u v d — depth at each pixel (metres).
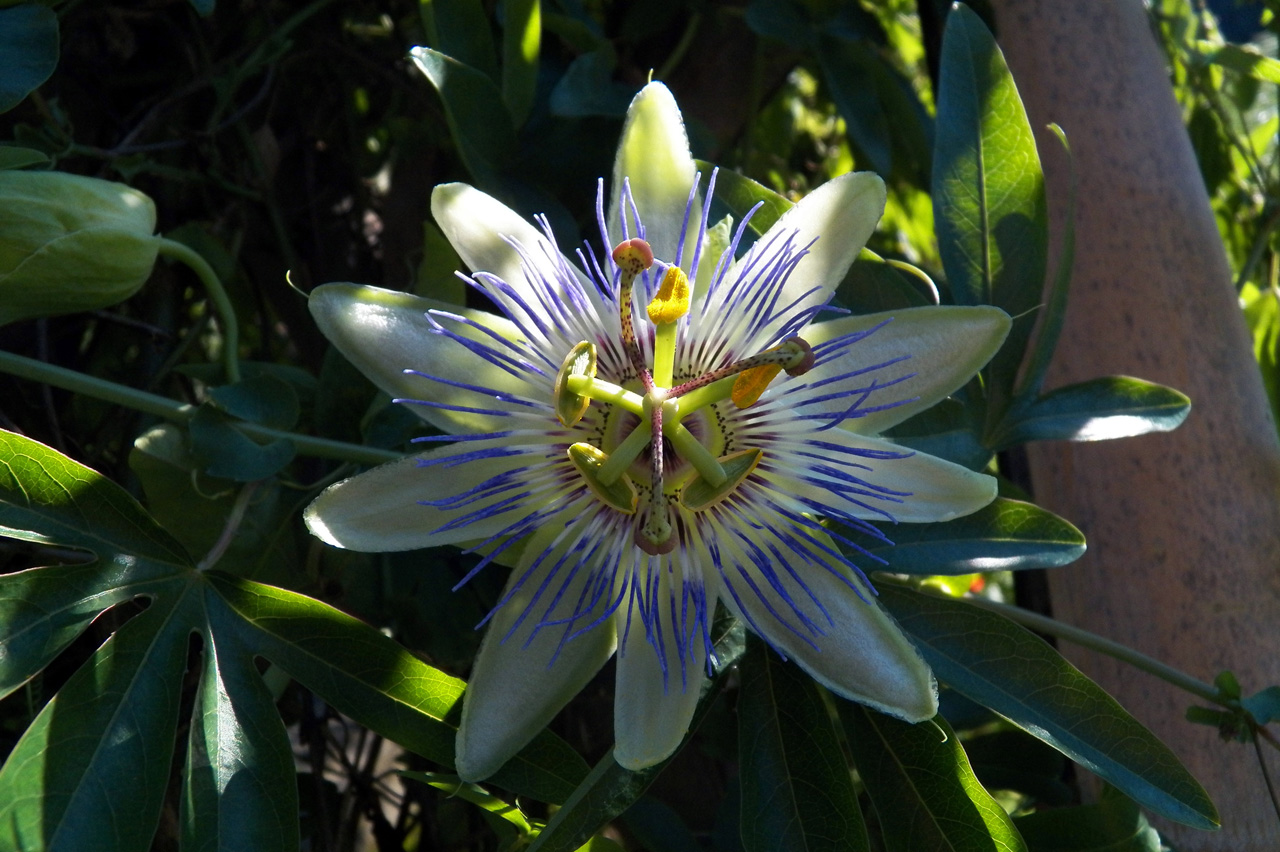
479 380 0.25
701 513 0.26
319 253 0.36
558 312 0.26
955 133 0.29
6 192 0.27
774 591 0.25
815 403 0.26
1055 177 0.31
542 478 0.25
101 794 0.24
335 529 0.24
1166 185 0.31
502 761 0.25
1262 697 0.28
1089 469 0.30
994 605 0.28
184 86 0.33
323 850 0.31
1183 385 0.30
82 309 0.28
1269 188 0.38
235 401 0.28
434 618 0.31
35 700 0.29
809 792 0.26
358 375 0.30
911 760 0.26
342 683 0.25
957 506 0.25
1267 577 0.29
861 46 0.36
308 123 0.36
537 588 0.25
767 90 0.37
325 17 0.35
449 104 0.30
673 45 0.36
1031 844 0.28
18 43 0.27
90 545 0.25
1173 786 0.25
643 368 0.25
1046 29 0.31
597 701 0.34
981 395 0.28
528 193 0.31
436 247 0.29
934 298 0.29
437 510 0.25
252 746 0.25
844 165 0.44
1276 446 0.30
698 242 0.26
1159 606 0.29
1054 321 0.28
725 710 0.32
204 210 0.35
